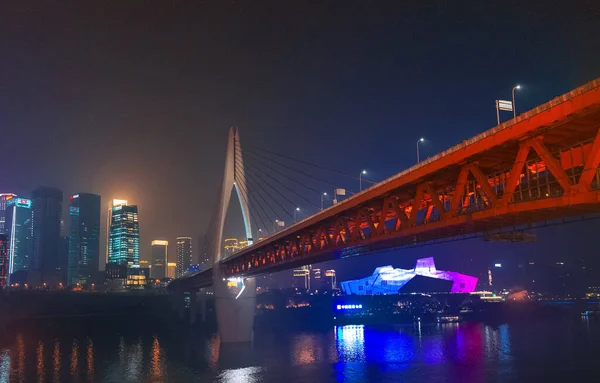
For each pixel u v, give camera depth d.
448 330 168.75
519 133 31.72
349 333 165.88
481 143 34.91
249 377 85.12
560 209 31.42
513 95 39.59
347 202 57.62
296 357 106.38
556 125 29.97
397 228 49.47
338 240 71.12
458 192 38.69
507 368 88.44
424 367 91.19
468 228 41.62
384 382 78.75
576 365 89.88
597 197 27.56
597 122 29.55
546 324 183.12
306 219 70.12
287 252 83.94
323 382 79.69
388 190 48.34
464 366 91.38
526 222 38.12
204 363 101.75
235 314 126.81
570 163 31.89
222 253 129.12
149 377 88.75
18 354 123.75
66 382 86.31
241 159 132.12
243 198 128.88
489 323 196.75
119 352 124.94
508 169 37.06
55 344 146.25
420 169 42.66
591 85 27.31
